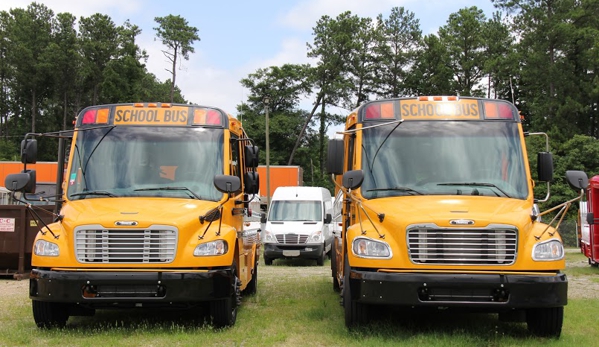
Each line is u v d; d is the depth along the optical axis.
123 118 8.76
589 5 53.34
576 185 7.31
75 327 8.12
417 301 6.86
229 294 7.62
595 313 9.15
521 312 7.79
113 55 79.75
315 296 11.05
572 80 52.56
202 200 8.19
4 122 87.00
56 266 7.39
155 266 7.39
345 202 8.98
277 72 77.44
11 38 82.81
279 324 8.30
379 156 8.13
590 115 56.09
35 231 14.53
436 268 6.98
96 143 8.59
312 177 72.31
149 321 8.56
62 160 9.30
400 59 69.19
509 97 64.06
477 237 7.00
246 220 10.23
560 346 6.89
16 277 14.27
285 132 75.50
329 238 22.12
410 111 8.38
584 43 52.44
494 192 7.79
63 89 83.75
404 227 7.07
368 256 7.12
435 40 63.22
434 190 7.84
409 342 6.96
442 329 7.87
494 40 62.47
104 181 8.34
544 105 53.19
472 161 8.02
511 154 8.08
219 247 7.62
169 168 8.45
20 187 7.84
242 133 10.33
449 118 8.30
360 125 8.38
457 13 64.44
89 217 7.54
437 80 61.75
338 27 71.44
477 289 6.87
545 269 6.99
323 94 71.75
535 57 52.03
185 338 7.32
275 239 20.41
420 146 8.13
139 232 7.44
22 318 8.77
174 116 8.79
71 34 82.81
